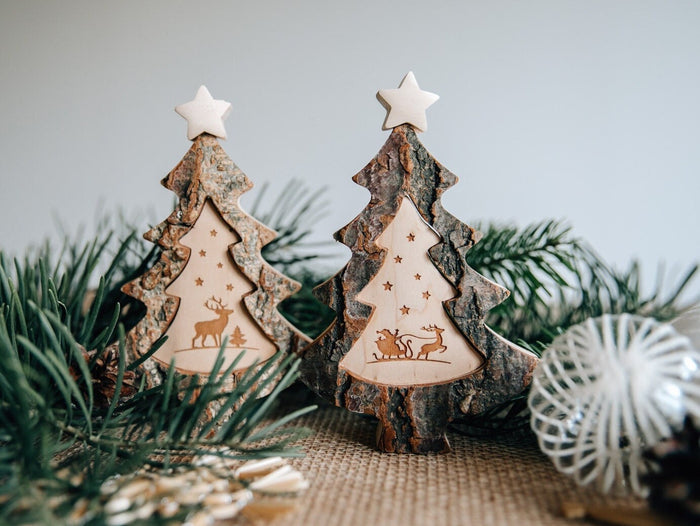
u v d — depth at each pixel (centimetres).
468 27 60
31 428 27
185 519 24
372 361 33
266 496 27
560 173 61
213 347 34
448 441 33
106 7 62
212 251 34
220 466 29
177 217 34
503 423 35
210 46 61
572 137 60
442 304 33
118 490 25
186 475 28
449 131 60
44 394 29
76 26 62
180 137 62
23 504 24
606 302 42
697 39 58
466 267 33
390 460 32
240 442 29
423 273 33
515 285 41
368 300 33
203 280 34
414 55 60
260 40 60
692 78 59
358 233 33
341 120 60
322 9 60
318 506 27
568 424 28
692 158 60
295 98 60
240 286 34
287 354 34
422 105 33
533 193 61
